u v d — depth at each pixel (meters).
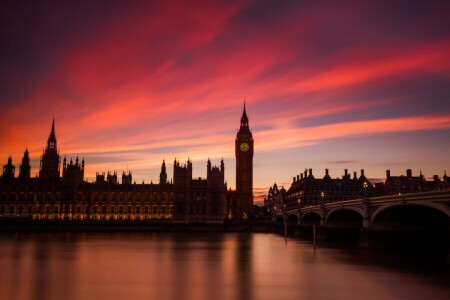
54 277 58.22
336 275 60.31
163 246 110.94
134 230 199.12
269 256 85.06
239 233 194.12
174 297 45.75
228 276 59.53
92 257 83.00
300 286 52.09
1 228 192.88
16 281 55.03
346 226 128.00
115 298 45.25
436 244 92.62
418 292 48.78
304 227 158.00
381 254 86.62
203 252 94.00
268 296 46.53
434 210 84.88
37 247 106.25
